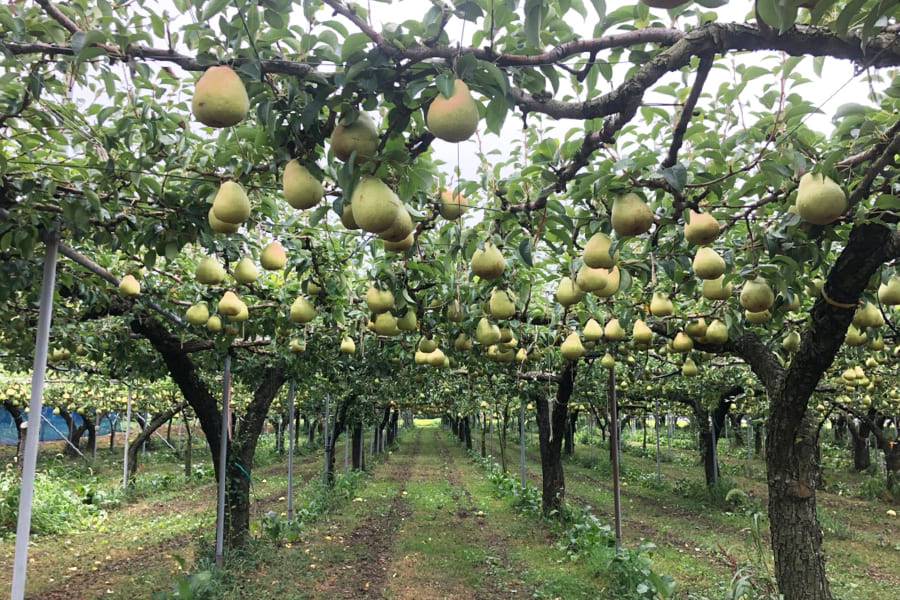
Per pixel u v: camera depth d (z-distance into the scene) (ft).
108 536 30.78
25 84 7.54
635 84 5.89
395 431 110.22
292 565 23.91
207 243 11.60
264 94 6.32
